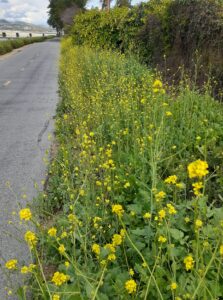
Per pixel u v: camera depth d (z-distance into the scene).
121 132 4.89
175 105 5.48
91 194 3.42
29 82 14.38
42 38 72.69
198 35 8.53
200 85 7.82
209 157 4.12
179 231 2.55
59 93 10.89
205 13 8.28
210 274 2.25
